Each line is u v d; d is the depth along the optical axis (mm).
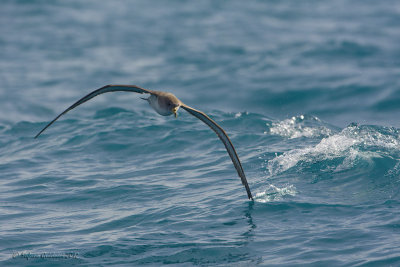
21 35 65000
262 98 38000
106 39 61625
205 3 82125
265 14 71062
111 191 20453
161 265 13812
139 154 25766
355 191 18391
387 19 61312
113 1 86188
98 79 46406
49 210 18875
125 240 15500
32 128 31844
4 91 43688
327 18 65062
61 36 63969
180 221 16781
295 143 25703
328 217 16094
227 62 48406
